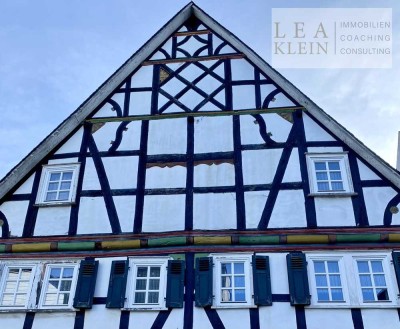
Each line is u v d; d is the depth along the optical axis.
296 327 9.55
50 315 10.09
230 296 9.97
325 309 9.69
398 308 9.63
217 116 12.02
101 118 12.27
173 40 13.38
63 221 11.01
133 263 10.45
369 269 10.11
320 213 10.59
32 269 10.61
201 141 11.70
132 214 10.93
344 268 10.07
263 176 11.09
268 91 12.21
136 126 12.09
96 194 11.24
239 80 12.45
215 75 12.62
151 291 10.18
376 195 10.70
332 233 10.35
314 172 11.08
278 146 11.44
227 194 10.95
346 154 11.20
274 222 10.56
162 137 11.87
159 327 9.74
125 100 12.51
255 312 9.73
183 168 11.38
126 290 10.14
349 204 10.64
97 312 10.02
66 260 10.64
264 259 10.17
